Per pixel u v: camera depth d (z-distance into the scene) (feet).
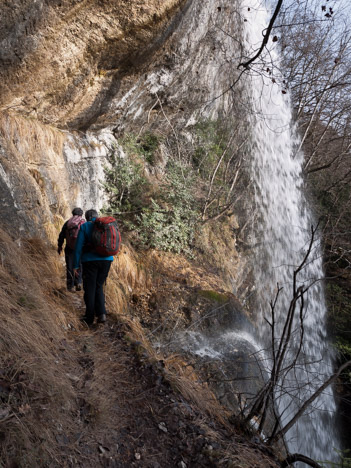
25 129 19.15
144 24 19.26
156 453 10.55
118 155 29.07
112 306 19.56
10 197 16.84
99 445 9.96
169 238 28.30
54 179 21.11
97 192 26.45
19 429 8.34
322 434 27.71
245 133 40.40
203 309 24.06
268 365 24.38
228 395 18.10
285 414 23.76
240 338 23.26
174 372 14.25
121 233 26.86
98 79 21.50
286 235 44.19
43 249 17.61
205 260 30.78
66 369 11.78
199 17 24.31
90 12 16.92
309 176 52.75
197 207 33.42
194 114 37.17
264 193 43.52
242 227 38.58
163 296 23.72
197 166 38.47
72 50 17.89
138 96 26.81
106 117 26.22
